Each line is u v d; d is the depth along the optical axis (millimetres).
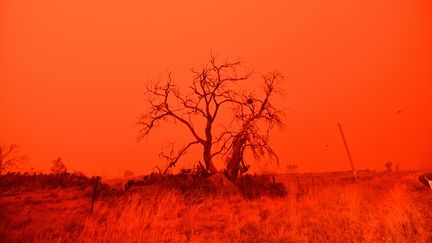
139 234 8492
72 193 19281
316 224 9492
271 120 31172
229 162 28219
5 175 25172
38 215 11727
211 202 16344
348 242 7297
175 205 13289
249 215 11906
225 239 8383
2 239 8281
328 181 44156
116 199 15258
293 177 56688
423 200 13367
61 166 43438
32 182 23172
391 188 22688
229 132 29766
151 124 31297
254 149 28953
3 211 11867
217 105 30016
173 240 8398
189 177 23641
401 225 8070
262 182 26047
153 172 25234
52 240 8266
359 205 12656
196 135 29438
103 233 9086
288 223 9688
